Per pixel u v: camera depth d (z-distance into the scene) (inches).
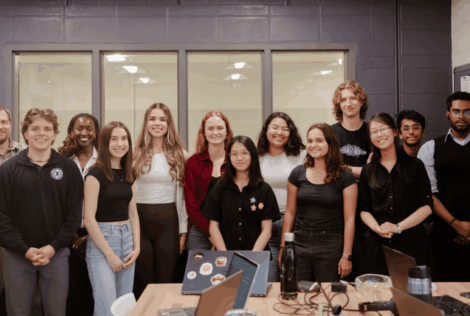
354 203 90.7
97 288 87.1
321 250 89.0
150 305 56.5
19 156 89.3
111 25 133.2
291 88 135.9
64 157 93.3
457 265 107.9
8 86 132.3
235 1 133.6
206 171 104.2
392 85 134.6
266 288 60.2
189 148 135.6
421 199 90.9
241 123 136.3
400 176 90.4
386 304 52.7
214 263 63.4
